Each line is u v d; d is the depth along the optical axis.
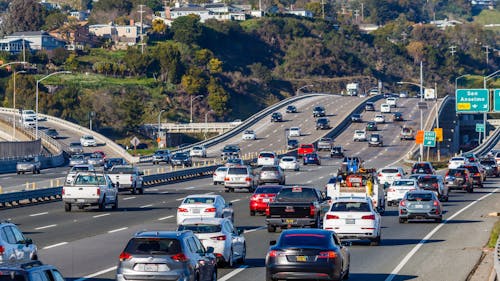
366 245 98.94
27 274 44.69
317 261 64.31
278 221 110.31
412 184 166.00
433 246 98.31
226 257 77.06
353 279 72.56
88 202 139.62
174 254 59.34
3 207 150.50
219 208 110.25
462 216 140.62
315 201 112.06
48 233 109.06
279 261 64.75
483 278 74.31
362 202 96.88
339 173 143.38
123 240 101.44
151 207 151.75
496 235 103.50
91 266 79.19
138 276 59.00
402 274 75.88
